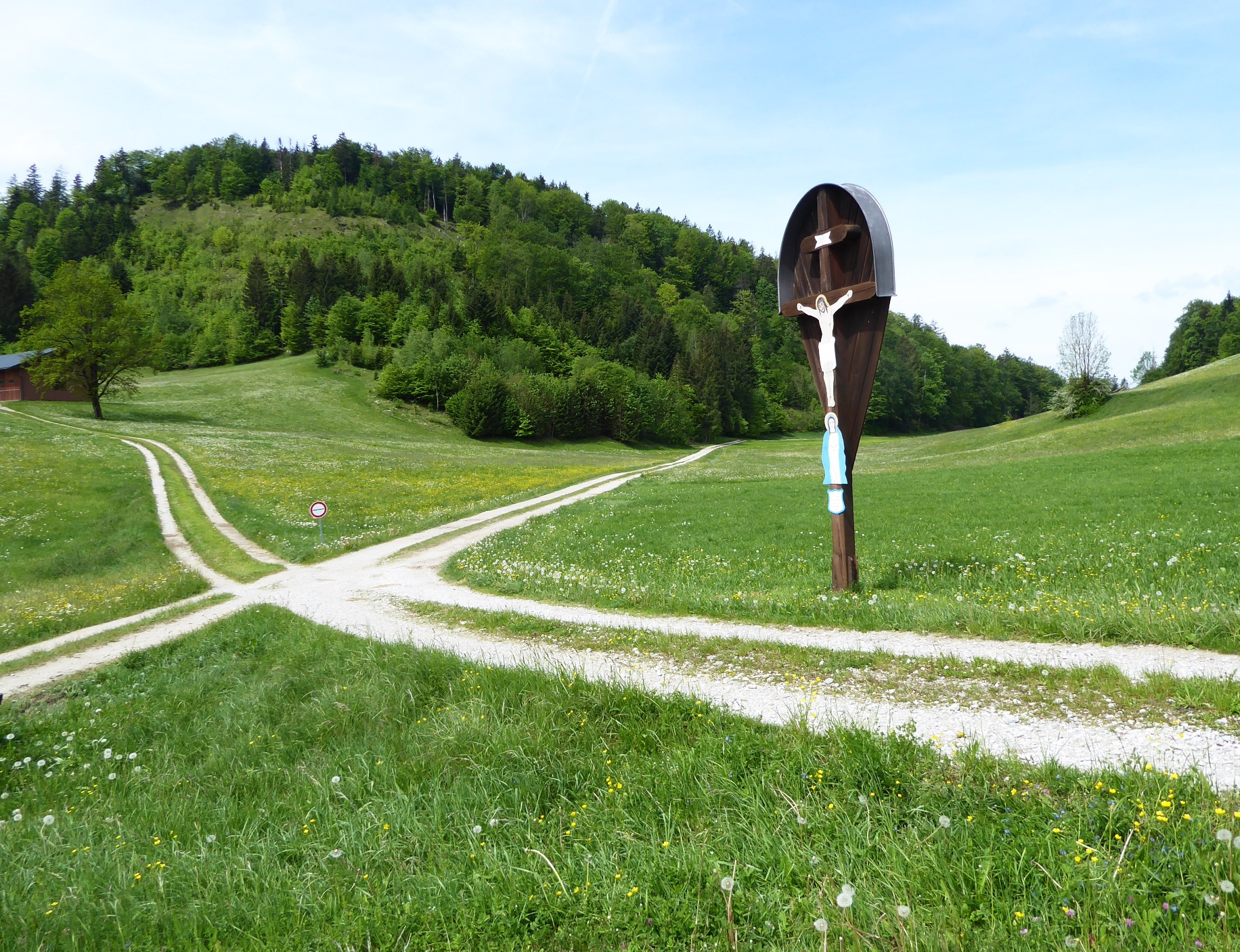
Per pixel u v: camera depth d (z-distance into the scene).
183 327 177.75
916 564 16.12
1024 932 3.70
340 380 130.00
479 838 5.76
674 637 10.69
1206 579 11.84
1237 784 4.88
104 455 57.25
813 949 3.86
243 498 45.62
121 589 24.62
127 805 7.95
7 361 96.88
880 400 171.38
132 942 4.93
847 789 5.51
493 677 9.53
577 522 30.47
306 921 4.90
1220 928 3.56
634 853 5.14
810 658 8.91
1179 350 141.50
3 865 6.23
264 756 8.78
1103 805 4.77
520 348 149.00
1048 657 8.11
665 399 137.88
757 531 24.59
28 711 13.03
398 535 31.97
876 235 12.06
